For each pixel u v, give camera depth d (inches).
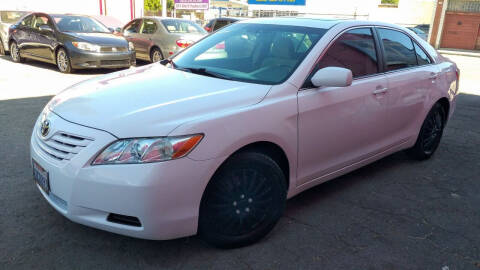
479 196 156.0
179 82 121.0
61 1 829.8
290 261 108.6
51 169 100.0
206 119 99.0
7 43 501.7
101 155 93.8
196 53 148.9
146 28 478.6
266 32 143.6
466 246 120.8
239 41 145.3
